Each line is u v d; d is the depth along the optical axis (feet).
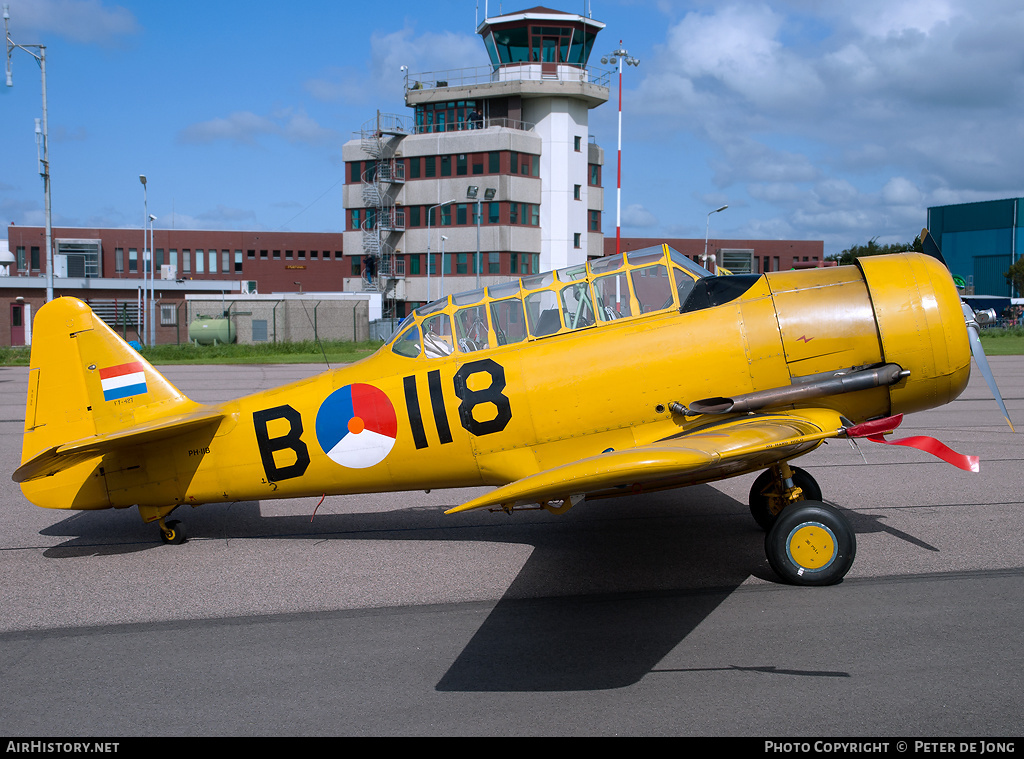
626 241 221.66
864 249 157.38
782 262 231.30
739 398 19.93
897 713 12.37
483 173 173.37
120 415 23.84
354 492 23.03
